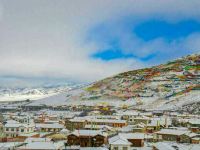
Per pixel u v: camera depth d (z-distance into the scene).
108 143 150.50
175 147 143.25
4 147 135.25
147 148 150.25
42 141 142.00
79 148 138.25
